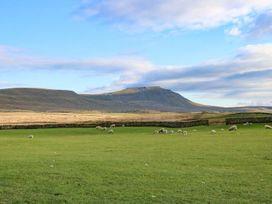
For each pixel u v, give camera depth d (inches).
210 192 901.8
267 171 1163.3
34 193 902.4
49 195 884.0
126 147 2005.4
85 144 2249.0
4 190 933.8
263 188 933.8
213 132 3223.4
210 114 6845.5
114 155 1615.4
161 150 1809.8
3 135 3356.3
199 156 1537.9
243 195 871.7
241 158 1454.2
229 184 981.2
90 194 890.1
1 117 7539.4
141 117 7613.2
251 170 1186.0
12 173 1141.7
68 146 2119.8
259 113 5177.2
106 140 2593.5
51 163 1348.4
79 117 7751.0
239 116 4911.4
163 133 3366.1
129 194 887.1
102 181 1027.3
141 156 1567.4
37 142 2449.6
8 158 1515.7
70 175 1108.5
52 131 3789.4
